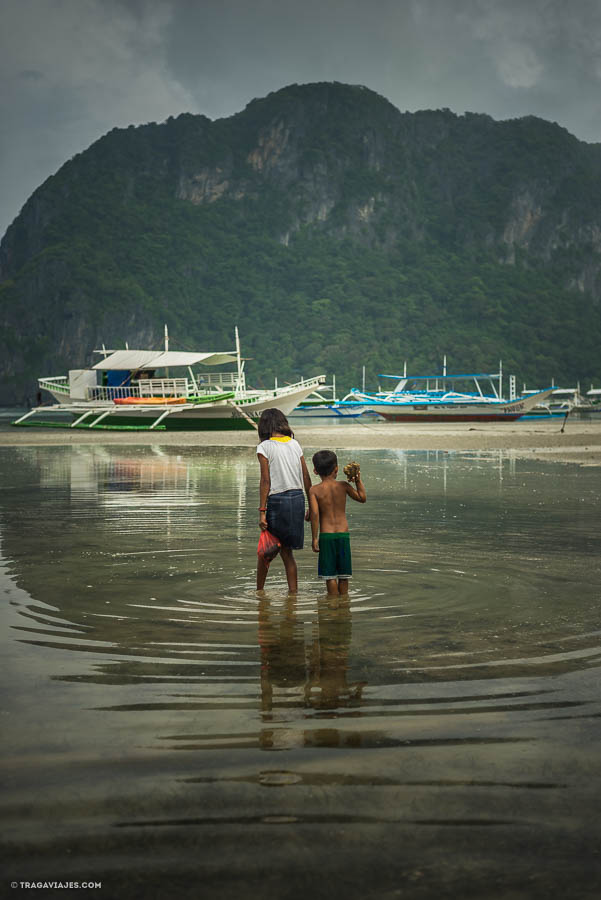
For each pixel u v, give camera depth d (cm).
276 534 568
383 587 573
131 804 241
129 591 559
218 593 556
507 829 227
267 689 348
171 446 3003
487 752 278
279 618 481
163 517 980
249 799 244
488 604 517
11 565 660
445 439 3331
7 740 289
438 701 331
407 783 254
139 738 292
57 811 236
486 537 811
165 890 198
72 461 2144
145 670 375
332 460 568
